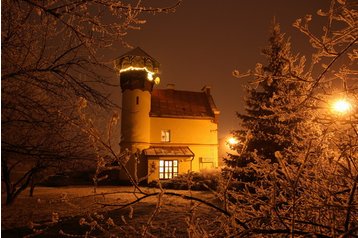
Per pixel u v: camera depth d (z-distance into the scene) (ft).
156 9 9.00
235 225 6.16
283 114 7.46
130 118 88.02
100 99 11.58
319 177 7.15
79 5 9.05
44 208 31.86
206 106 100.01
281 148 29.96
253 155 7.73
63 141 15.93
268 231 5.86
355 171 6.88
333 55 6.16
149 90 91.91
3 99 12.01
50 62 12.18
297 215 7.31
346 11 6.18
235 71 6.68
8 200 32.89
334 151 7.64
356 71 6.93
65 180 76.28
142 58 90.38
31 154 15.26
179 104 97.96
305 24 6.18
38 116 13.55
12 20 11.08
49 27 11.35
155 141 90.94
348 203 5.81
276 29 32.94
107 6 8.95
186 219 6.88
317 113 7.52
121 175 80.74
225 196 6.59
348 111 6.73
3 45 11.32
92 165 17.98
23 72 11.62
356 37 5.94
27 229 24.58
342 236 5.00
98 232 22.93
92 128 5.76
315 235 5.89
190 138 93.66
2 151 14.53
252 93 38.42
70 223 26.05
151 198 38.24
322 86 7.32
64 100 12.28
